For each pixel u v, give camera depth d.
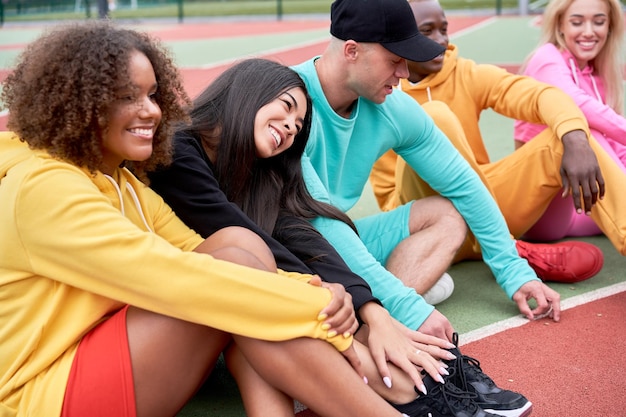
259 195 2.53
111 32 2.02
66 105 1.95
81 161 2.02
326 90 2.80
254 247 2.18
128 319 2.00
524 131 4.17
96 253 1.92
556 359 2.77
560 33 4.09
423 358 2.28
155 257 1.93
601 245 3.97
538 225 3.91
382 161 3.87
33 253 1.95
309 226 2.50
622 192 3.33
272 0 27.03
